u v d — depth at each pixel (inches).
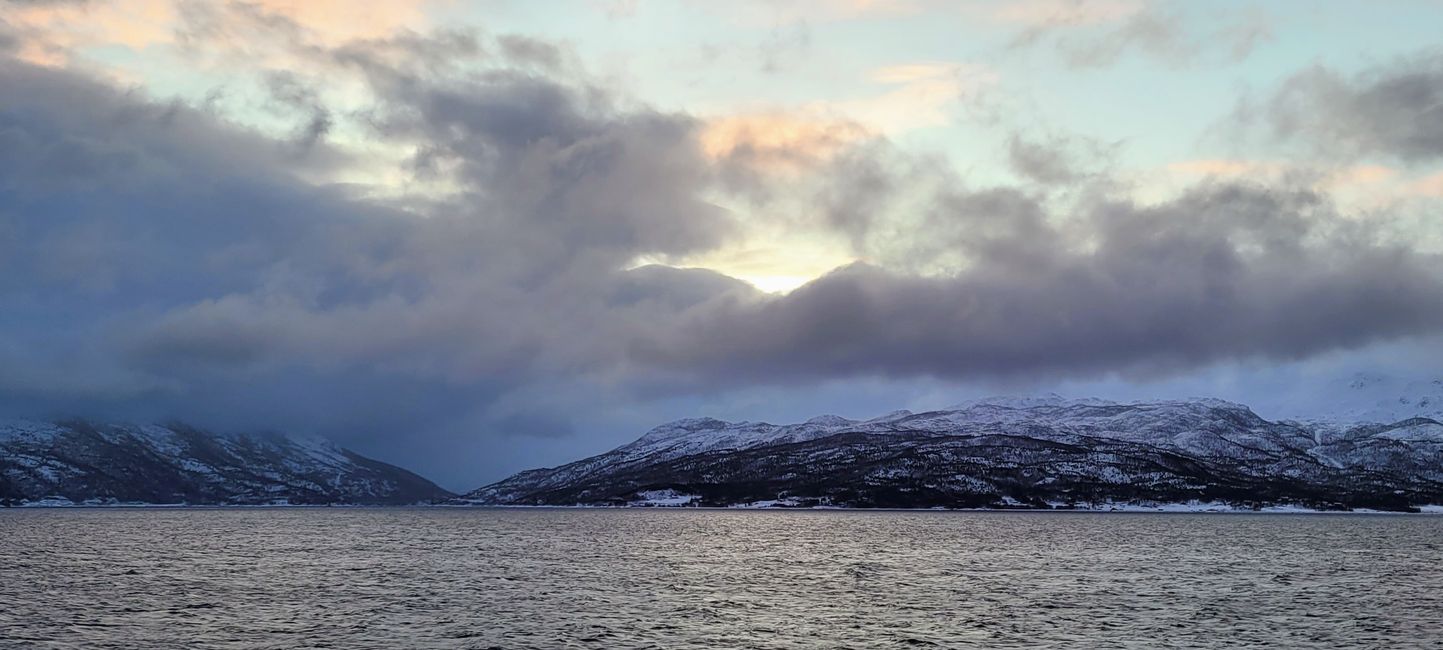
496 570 5900.6
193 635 3499.0
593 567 6102.4
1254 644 3393.2
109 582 5103.3
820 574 5639.8
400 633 3565.5
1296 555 7170.3
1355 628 3705.7
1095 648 3314.5
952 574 5634.8
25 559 6555.1
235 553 7263.8
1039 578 5413.4
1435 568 6117.1
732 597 4564.5
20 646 3287.4
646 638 3494.1
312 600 4404.5
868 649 3304.6
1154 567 6102.4
